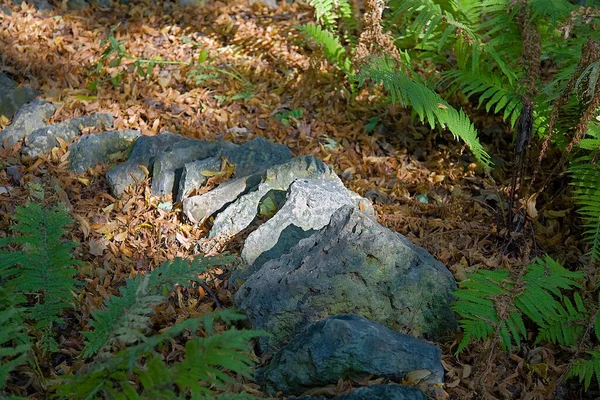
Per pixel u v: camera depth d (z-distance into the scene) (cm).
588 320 335
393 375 302
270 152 447
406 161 482
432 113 422
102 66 557
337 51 523
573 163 431
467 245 408
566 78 439
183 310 350
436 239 408
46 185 436
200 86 546
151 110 512
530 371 336
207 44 605
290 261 351
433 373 305
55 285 314
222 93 540
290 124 511
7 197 422
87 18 625
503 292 329
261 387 312
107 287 367
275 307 334
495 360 340
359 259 338
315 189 387
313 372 302
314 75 541
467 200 444
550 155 464
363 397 285
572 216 425
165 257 392
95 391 247
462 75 468
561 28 475
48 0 637
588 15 461
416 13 541
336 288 335
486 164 430
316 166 414
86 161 457
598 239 383
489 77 465
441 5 505
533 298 329
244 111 521
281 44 602
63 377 259
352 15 609
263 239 375
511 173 469
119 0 654
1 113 502
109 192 443
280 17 646
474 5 504
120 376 254
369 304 338
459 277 376
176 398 248
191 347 245
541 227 418
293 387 307
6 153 462
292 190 386
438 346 341
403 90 423
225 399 256
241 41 607
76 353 326
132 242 398
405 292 340
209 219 411
